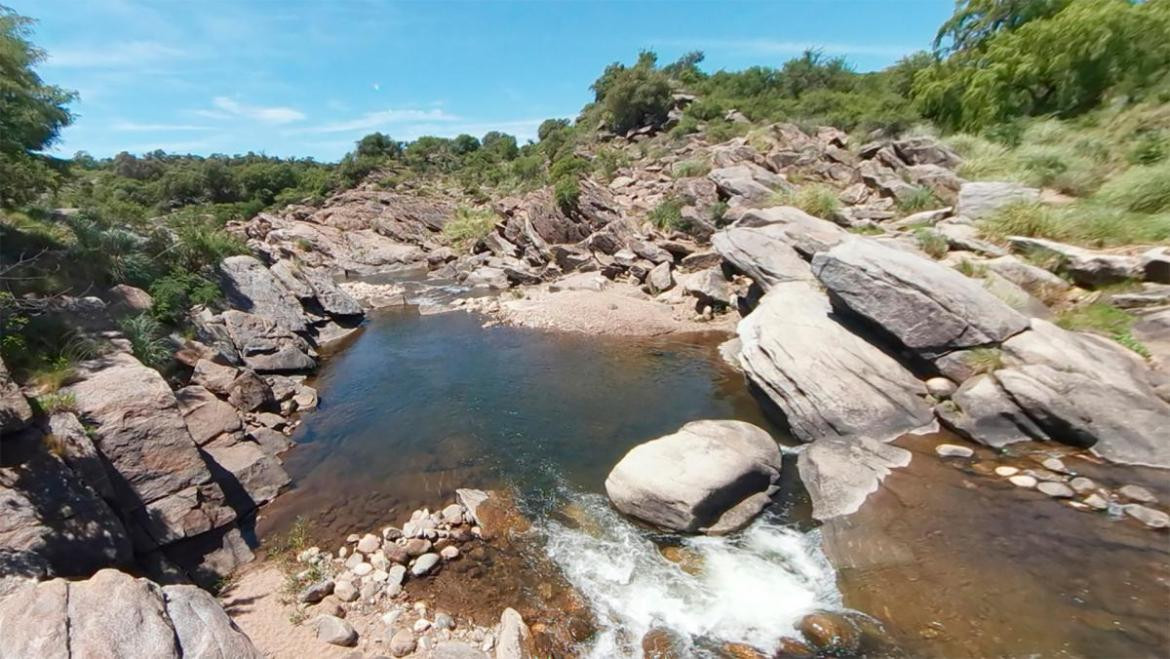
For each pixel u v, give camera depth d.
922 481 9.20
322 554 9.16
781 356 12.95
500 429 13.75
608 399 15.39
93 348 11.99
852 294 12.52
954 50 34.06
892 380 11.54
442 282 36.59
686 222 29.62
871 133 34.19
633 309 23.98
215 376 14.14
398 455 12.59
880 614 6.91
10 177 14.80
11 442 8.02
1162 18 22.38
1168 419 8.90
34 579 6.68
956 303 11.27
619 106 65.75
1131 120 20.31
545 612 7.70
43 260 14.80
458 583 8.37
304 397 15.95
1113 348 10.23
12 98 13.52
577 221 34.69
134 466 9.20
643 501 9.62
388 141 100.50
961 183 21.17
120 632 5.27
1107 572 6.86
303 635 7.35
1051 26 25.41
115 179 73.19
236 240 25.11
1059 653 5.85
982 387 10.37
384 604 7.96
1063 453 9.32
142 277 17.22
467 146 106.25
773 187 28.09
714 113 56.72
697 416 13.91
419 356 20.28
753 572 8.16
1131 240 13.09
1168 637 5.83
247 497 10.61
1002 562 7.26
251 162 103.44
